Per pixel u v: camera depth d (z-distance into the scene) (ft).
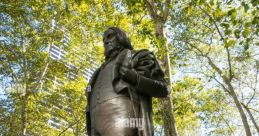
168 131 42.50
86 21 64.95
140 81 13.25
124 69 13.44
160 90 13.67
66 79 67.36
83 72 68.74
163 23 47.60
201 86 61.98
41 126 63.52
